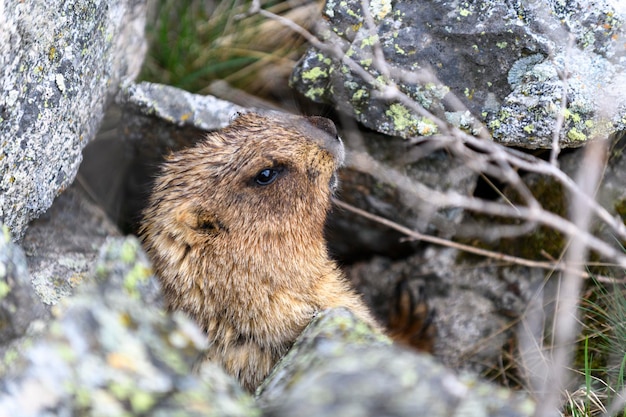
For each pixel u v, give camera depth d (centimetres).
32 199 477
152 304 362
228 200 509
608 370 510
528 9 514
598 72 509
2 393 299
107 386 303
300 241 526
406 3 547
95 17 514
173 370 317
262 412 326
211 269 509
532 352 583
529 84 519
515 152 536
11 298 363
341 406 301
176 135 632
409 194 601
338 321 423
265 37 722
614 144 588
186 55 717
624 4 507
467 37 528
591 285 580
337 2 564
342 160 544
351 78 561
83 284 367
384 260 664
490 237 615
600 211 493
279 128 523
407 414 299
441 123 519
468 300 622
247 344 513
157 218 531
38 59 456
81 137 528
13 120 442
